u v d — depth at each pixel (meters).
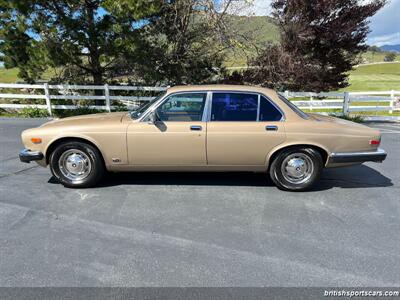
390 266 2.63
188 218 3.47
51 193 4.12
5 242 2.96
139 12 9.84
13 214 3.52
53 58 10.31
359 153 4.13
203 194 4.14
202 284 2.40
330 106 11.69
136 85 13.73
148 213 3.58
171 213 3.58
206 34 12.95
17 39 10.69
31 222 3.34
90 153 4.16
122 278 2.47
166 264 2.65
